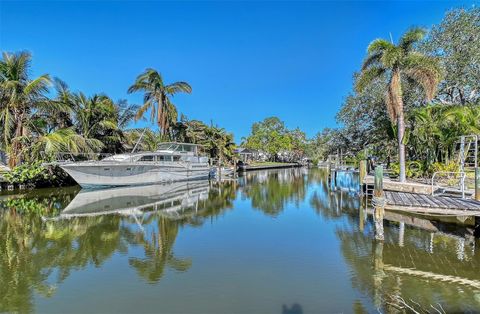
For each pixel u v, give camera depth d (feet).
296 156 275.39
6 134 56.54
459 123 47.21
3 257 22.30
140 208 43.19
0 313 14.47
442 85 63.52
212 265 20.45
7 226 31.68
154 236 27.89
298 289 16.76
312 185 78.13
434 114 53.16
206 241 26.20
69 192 57.98
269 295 16.11
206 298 15.81
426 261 20.76
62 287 17.17
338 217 36.19
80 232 29.35
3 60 58.18
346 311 14.49
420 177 53.36
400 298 15.64
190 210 41.86
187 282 17.76
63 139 59.36
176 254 22.79
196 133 118.83
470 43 58.85
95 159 70.33
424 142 54.24
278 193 61.16
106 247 24.57
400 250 23.00
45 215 37.40
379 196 25.32
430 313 14.21
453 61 59.77
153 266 20.33
